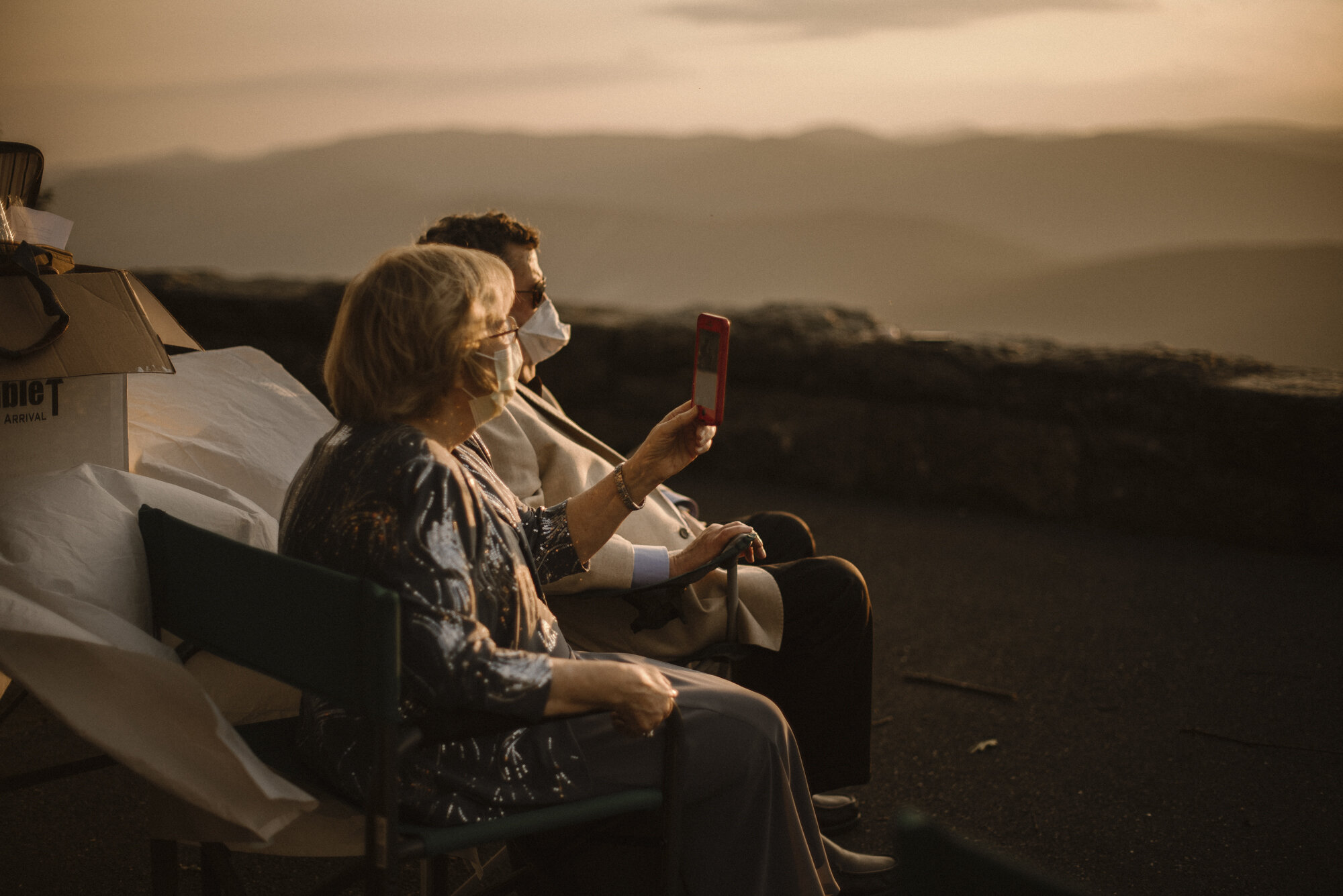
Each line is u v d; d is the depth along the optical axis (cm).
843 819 258
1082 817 261
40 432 171
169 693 135
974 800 271
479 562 147
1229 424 476
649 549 209
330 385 150
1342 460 452
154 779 132
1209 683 338
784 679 218
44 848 243
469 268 147
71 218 199
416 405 146
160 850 160
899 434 561
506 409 234
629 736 146
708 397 187
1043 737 306
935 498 555
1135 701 328
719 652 209
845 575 217
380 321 143
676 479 610
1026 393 526
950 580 443
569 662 143
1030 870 73
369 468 140
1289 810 262
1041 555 473
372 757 147
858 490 577
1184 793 271
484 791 146
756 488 591
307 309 635
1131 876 233
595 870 175
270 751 166
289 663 137
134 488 170
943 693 339
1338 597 413
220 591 148
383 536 136
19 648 134
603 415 628
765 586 214
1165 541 492
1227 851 243
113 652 134
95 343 169
